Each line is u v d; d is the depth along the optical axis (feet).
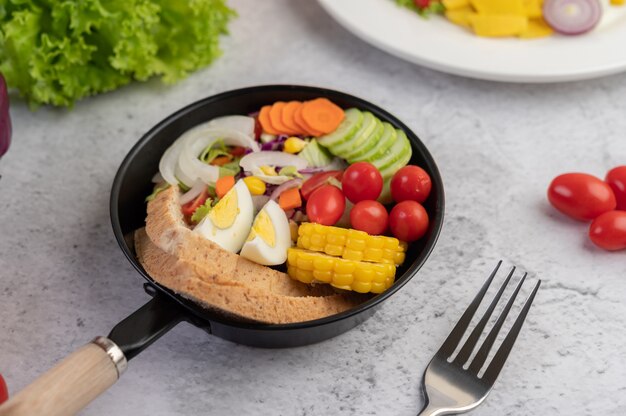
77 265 2.00
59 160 2.21
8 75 2.22
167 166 2.03
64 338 1.89
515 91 2.36
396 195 1.96
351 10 2.39
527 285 1.97
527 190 2.14
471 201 2.12
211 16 2.32
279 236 1.90
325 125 2.07
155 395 1.81
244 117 2.11
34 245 2.04
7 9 2.19
